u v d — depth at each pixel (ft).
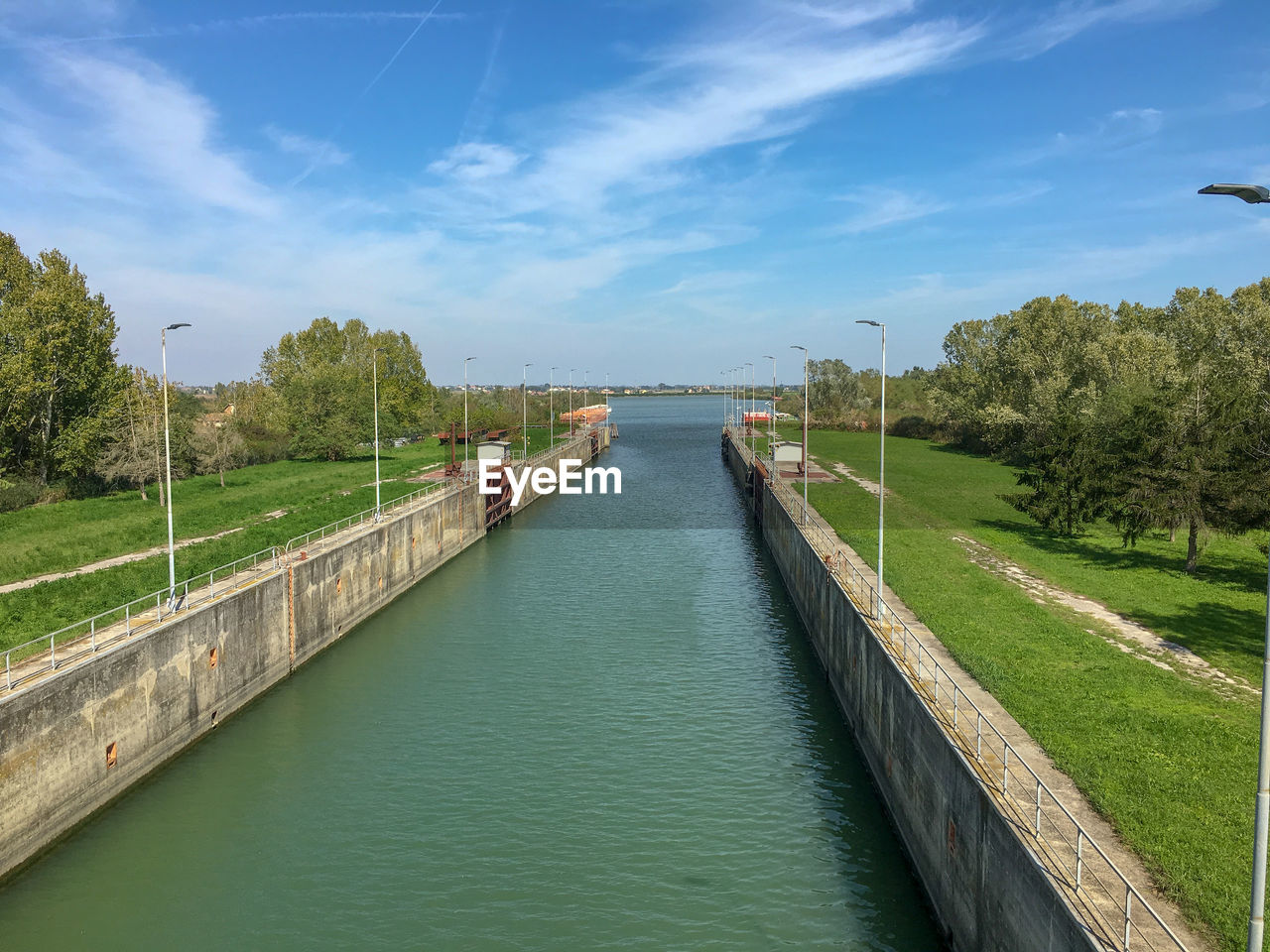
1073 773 70.85
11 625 113.70
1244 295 280.10
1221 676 96.02
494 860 86.79
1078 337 346.33
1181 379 207.21
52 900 80.79
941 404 451.53
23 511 222.48
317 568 150.10
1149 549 169.17
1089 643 105.60
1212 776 70.54
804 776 104.27
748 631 160.15
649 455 501.56
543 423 611.06
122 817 95.45
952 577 141.79
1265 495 141.38
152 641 105.09
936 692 85.61
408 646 153.99
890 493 254.68
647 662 142.82
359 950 73.92
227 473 317.22
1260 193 39.65
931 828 78.84
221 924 77.41
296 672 141.38
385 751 111.34
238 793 100.68
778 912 78.23
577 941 74.49
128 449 246.06
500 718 120.98
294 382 378.12
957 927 70.74
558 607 177.06
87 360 256.11
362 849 88.99
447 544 223.71
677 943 74.02
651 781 102.68
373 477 297.94
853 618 117.70
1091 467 182.80
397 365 489.26
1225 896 53.78
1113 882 55.31
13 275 252.21
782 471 308.19
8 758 82.84
